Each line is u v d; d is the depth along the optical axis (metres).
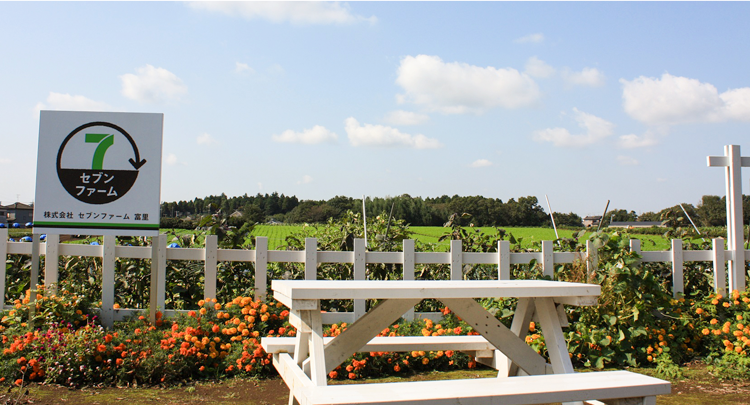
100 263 5.92
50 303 5.07
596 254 5.72
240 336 4.81
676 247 6.20
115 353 4.41
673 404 3.92
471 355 4.30
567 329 5.32
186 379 4.39
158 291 5.48
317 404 2.28
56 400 3.75
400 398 2.37
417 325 5.48
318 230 7.59
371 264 6.07
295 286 2.97
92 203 5.22
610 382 2.76
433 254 5.75
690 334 5.55
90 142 5.26
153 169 5.30
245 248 6.36
